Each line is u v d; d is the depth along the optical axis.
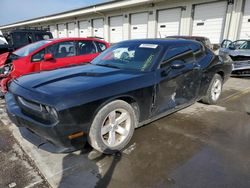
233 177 2.25
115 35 19.92
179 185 2.14
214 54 4.52
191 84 3.73
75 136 2.28
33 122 2.32
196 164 2.47
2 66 4.66
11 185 2.13
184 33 14.35
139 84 2.79
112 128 2.63
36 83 2.59
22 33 9.42
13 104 2.74
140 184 2.15
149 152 2.72
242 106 4.53
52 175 2.29
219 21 12.62
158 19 15.90
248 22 11.56
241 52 7.72
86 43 5.77
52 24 30.33
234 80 7.42
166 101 3.28
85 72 2.99
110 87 2.51
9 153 2.70
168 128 3.40
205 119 3.78
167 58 3.25
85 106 2.29
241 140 3.04
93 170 2.37
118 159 2.57
